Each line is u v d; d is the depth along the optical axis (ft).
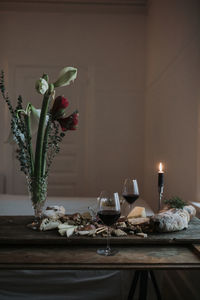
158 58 14.24
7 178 17.28
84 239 5.09
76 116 5.61
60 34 17.43
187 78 10.03
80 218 6.01
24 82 17.39
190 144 9.71
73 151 17.58
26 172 5.68
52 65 17.46
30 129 5.78
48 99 5.50
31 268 4.39
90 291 5.98
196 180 9.21
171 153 11.84
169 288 8.80
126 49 17.57
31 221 6.21
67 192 17.63
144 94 17.63
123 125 17.69
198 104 9.13
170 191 11.95
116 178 17.72
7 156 17.21
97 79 17.60
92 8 17.25
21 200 9.14
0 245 5.16
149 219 5.69
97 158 17.67
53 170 17.54
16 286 5.85
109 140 17.67
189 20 9.91
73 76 5.43
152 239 5.08
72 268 4.39
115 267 4.39
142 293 5.23
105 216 4.75
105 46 17.54
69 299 5.91
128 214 6.65
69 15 17.43
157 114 14.39
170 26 12.16
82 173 17.66
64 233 5.24
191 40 9.68
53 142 5.67
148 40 16.76
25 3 17.08
